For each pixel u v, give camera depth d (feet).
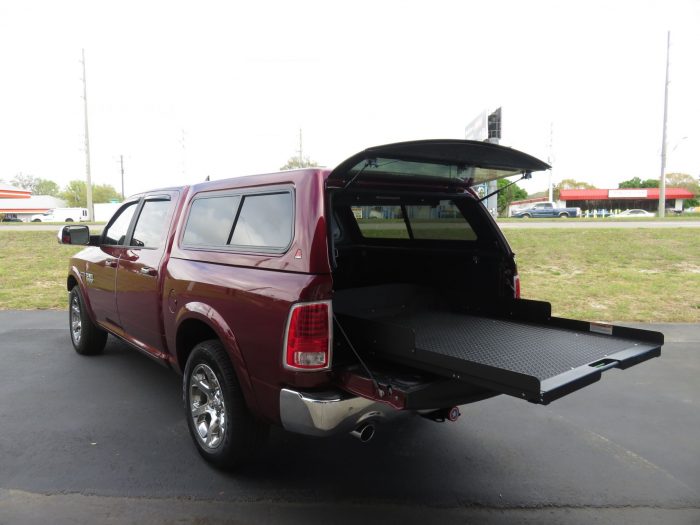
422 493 10.79
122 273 15.61
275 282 9.80
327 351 9.42
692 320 26.73
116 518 9.75
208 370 11.55
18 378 17.56
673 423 14.46
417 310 14.12
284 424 9.82
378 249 14.80
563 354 10.08
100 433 13.41
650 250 51.70
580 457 12.46
